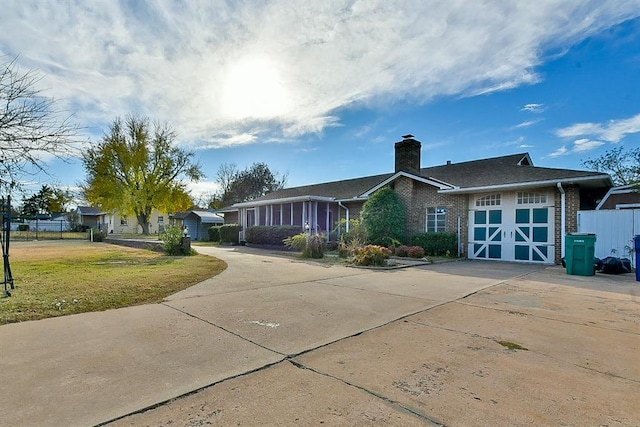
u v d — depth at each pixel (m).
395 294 6.30
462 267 10.93
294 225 19.58
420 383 2.74
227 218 31.05
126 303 5.29
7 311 4.69
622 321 4.61
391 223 15.23
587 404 2.44
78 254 14.23
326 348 3.52
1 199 6.39
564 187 11.82
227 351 3.40
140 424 2.13
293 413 2.28
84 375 2.81
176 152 30.95
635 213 10.16
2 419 2.15
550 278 8.54
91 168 27.72
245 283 7.18
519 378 2.85
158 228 43.22
